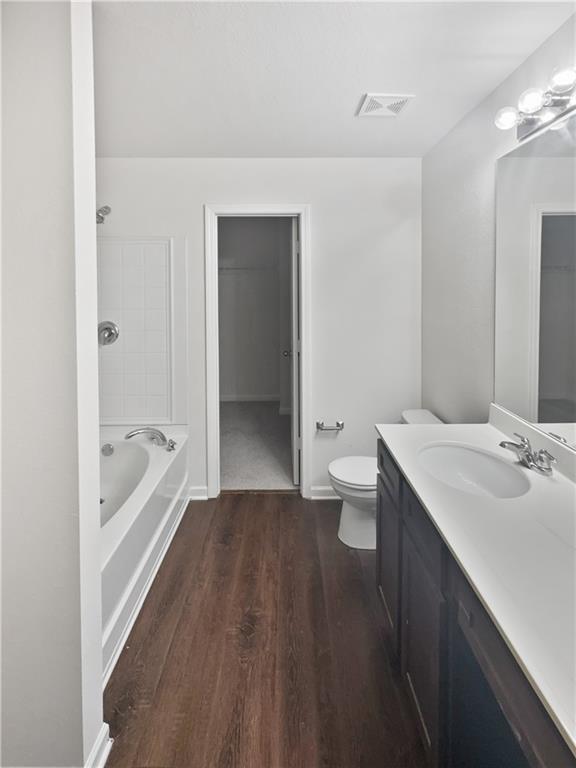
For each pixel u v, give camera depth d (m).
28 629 1.28
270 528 2.95
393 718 1.56
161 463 2.76
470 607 1.03
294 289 3.42
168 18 1.62
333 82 2.09
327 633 1.97
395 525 1.78
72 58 1.18
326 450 3.38
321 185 3.20
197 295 3.27
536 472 1.61
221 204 3.19
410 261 3.26
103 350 3.30
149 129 2.66
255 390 6.97
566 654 0.76
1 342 1.23
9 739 1.31
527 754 0.77
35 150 1.20
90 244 1.31
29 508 1.25
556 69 1.69
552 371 1.68
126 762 1.41
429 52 1.84
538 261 1.77
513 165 1.96
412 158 3.19
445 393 2.82
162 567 2.49
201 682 1.71
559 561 1.03
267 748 1.45
